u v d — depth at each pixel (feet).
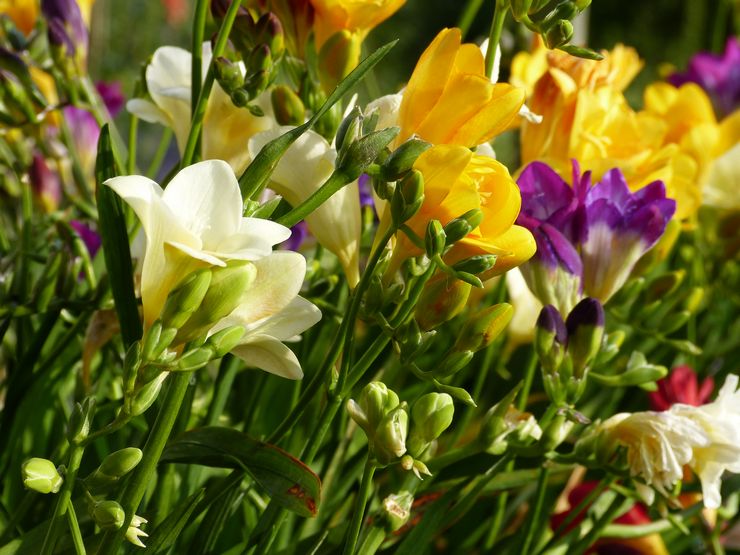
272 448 2.03
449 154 1.95
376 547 2.09
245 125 2.26
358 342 2.93
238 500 2.27
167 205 1.82
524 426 2.18
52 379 2.54
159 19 11.03
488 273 2.04
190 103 2.30
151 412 2.12
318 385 2.03
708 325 3.49
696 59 4.06
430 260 2.01
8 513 2.36
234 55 2.29
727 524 2.76
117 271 2.11
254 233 1.85
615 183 2.35
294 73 2.32
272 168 1.88
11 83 2.48
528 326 2.62
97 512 1.86
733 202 3.18
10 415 2.35
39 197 2.84
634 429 2.20
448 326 2.83
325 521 2.43
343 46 2.23
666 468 2.17
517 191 1.99
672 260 3.84
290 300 1.91
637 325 2.63
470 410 2.58
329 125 2.22
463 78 1.98
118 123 9.18
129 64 10.32
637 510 2.65
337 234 2.14
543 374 2.20
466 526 2.65
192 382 2.20
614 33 15.06
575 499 2.58
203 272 1.82
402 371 2.77
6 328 2.32
